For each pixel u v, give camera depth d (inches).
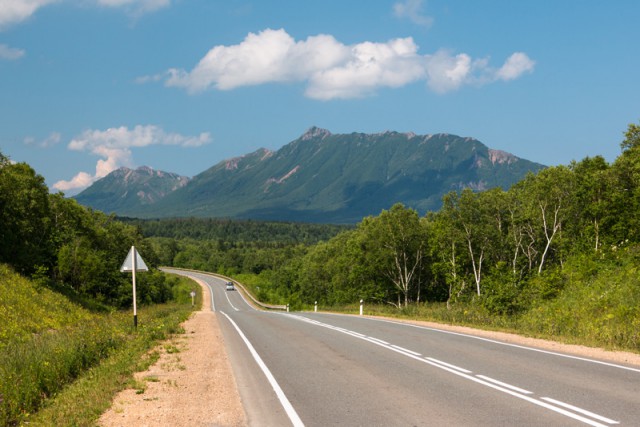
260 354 564.7
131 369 470.6
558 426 264.5
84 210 2458.2
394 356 522.6
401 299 2721.5
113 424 291.6
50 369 441.4
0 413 323.6
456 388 362.6
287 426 280.1
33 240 1924.2
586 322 757.3
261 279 5625.0
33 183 1937.7
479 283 2023.9
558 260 2012.8
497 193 2096.5
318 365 479.2
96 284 2098.9
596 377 389.4
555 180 1795.0
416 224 2536.9
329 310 2041.1
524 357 494.9
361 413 301.9
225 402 339.9
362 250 2684.5
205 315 1417.3
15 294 1172.5
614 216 1616.6
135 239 3577.8
